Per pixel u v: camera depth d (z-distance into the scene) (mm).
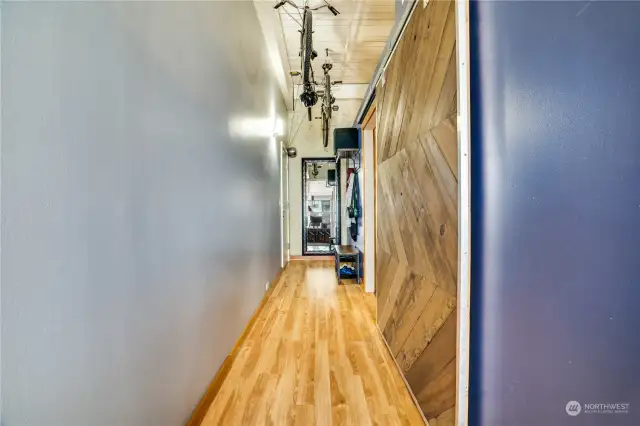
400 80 1855
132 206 1001
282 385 1773
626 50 1086
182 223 1369
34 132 666
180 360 1338
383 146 2301
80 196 785
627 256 1097
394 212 2004
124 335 956
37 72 673
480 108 1154
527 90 1125
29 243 655
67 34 749
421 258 1540
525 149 1127
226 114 2018
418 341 1567
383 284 2342
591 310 1112
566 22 1102
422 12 1503
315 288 3930
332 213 6738
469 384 1151
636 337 1105
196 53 1544
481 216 1156
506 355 1150
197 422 1446
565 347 1125
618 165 1094
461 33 1131
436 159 1348
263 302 3199
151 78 1126
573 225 1110
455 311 1190
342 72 5070
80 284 783
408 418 1505
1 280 605
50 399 700
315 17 3518
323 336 2441
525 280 1135
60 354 725
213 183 1764
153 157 1135
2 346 607
